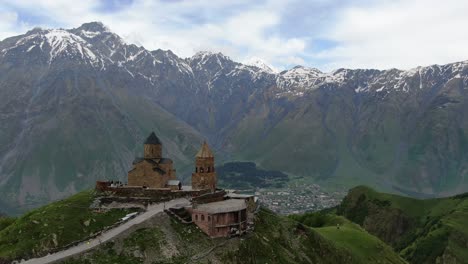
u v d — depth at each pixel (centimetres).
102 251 9388
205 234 10994
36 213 11838
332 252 14188
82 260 8975
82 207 11719
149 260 9562
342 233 17475
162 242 10050
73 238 10206
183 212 11294
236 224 11469
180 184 14325
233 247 11025
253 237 11831
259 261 11319
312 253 13412
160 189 12588
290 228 13938
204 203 12400
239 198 13938
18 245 9912
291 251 12812
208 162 13950
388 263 16150
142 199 12131
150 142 14400
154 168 13575
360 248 16300
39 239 10094
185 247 10306
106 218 11156
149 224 10438
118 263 9150
